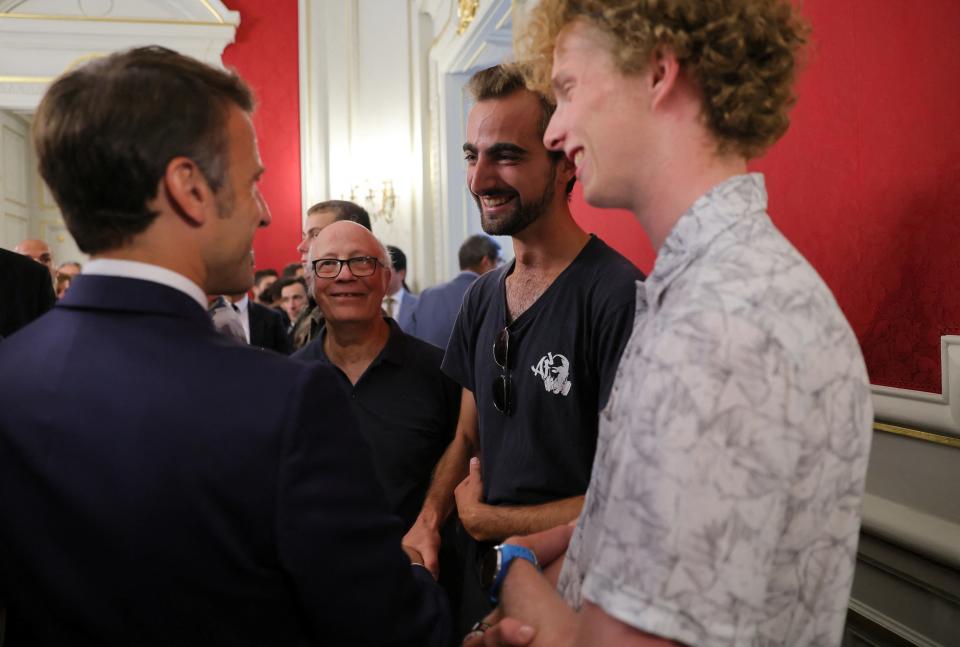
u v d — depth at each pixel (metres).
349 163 8.09
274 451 0.80
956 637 1.49
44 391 0.82
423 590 1.02
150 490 0.79
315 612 0.83
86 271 0.89
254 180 0.95
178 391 0.81
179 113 0.85
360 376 2.00
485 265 4.50
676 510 0.61
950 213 1.50
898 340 1.67
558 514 1.44
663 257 0.76
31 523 0.81
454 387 2.05
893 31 1.66
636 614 0.62
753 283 0.66
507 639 0.87
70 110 0.83
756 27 0.74
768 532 0.62
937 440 1.53
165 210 0.86
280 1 8.19
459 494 1.63
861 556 1.75
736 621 0.61
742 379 0.62
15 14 7.79
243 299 3.09
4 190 8.68
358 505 0.85
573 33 0.79
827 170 1.92
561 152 1.52
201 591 0.80
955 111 1.48
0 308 2.83
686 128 0.76
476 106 1.55
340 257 1.98
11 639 0.91
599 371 1.45
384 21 7.92
